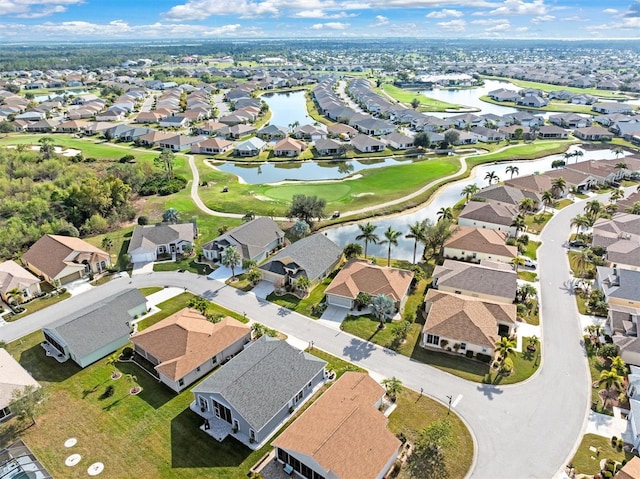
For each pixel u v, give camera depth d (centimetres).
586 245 9444
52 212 10469
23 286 7606
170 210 10194
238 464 4622
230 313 7206
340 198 12244
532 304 7400
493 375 5875
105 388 5675
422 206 12038
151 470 4562
